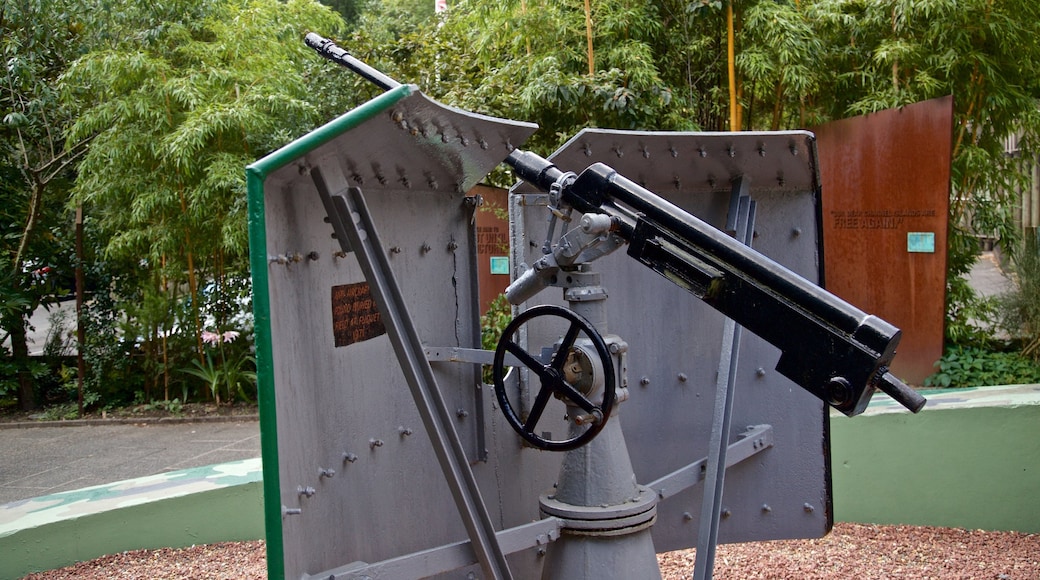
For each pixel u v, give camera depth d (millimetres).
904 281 6340
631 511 2170
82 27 8352
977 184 7176
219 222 7484
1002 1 6504
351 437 1912
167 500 3684
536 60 6418
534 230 2615
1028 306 6523
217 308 7902
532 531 2123
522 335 2592
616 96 5965
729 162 2555
